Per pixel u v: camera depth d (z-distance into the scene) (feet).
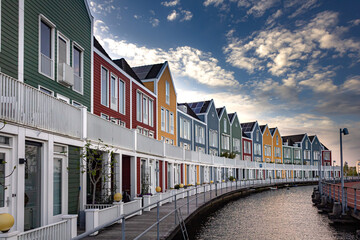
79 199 38.70
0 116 24.99
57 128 33.01
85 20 52.65
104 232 34.91
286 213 71.77
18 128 27.14
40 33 40.55
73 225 28.07
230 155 149.79
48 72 42.27
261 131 216.33
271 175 197.47
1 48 33.01
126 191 54.70
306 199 105.50
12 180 26.48
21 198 27.07
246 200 102.12
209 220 61.82
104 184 43.93
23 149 27.63
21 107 27.63
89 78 53.42
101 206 39.86
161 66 97.60
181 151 90.12
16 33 35.65
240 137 178.91
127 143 53.01
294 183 192.13
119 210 40.52
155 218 45.01
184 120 115.44
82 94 50.83
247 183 149.07
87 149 37.47
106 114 60.23
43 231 24.72
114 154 48.78
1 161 25.77
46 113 31.19
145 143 62.34
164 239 32.73
